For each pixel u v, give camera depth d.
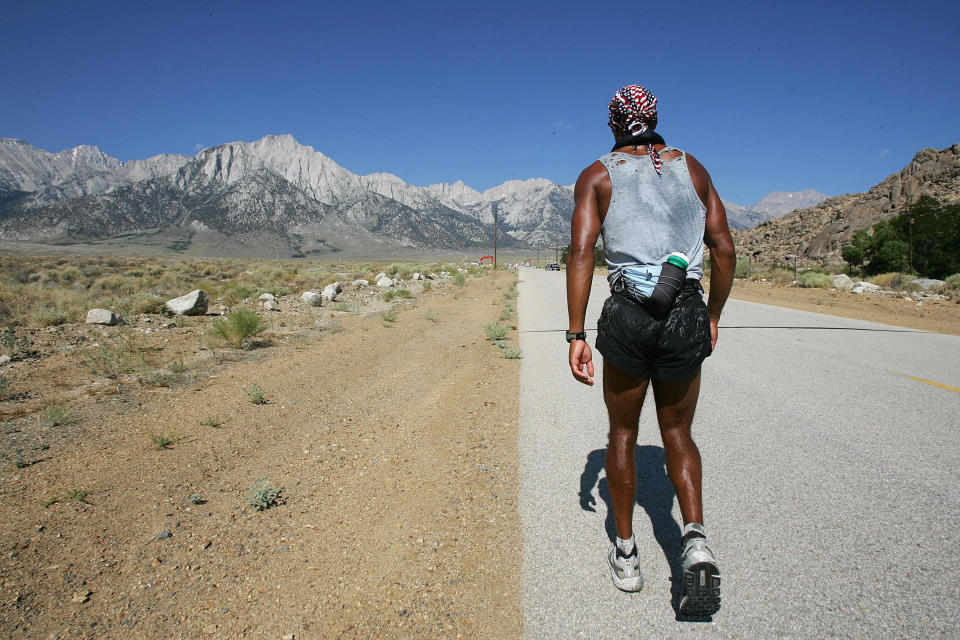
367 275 31.33
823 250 56.62
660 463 3.94
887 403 5.43
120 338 8.82
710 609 2.11
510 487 3.67
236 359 7.76
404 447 4.47
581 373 2.32
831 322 12.17
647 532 3.00
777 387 6.16
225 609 2.48
